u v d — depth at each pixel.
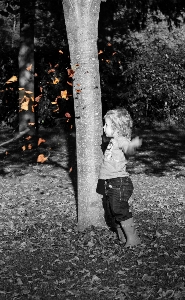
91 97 6.92
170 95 18.73
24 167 12.50
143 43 19.88
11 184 10.88
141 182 10.88
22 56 15.98
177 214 8.14
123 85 18.73
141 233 6.79
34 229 7.31
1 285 5.18
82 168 7.05
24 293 4.97
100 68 18.61
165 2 19.86
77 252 6.15
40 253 6.18
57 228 7.30
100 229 6.95
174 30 20.45
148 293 4.91
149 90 18.64
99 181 7.05
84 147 7.01
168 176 11.47
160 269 5.50
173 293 4.83
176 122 19.17
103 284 5.18
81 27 6.83
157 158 13.40
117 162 6.25
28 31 15.93
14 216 8.25
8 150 14.38
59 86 17.73
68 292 4.99
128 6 19.45
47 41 20.16
